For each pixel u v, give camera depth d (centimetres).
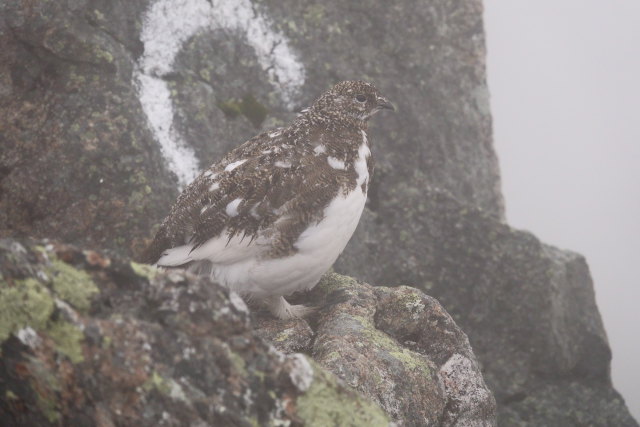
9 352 539
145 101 1234
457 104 1523
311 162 927
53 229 1120
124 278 579
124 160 1145
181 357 564
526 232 1391
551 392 1366
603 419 1367
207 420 557
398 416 821
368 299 966
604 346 1449
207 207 913
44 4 1130
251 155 941
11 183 1112
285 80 1363
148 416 546
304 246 905
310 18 1412
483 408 903
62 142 1130
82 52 1160
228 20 1340
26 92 1138
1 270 538
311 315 962
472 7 1542
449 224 1387
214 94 1296
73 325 542
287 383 588
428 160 1465
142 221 1143
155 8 1288
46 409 551
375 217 1383
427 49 1493
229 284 915
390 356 859
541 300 1363
